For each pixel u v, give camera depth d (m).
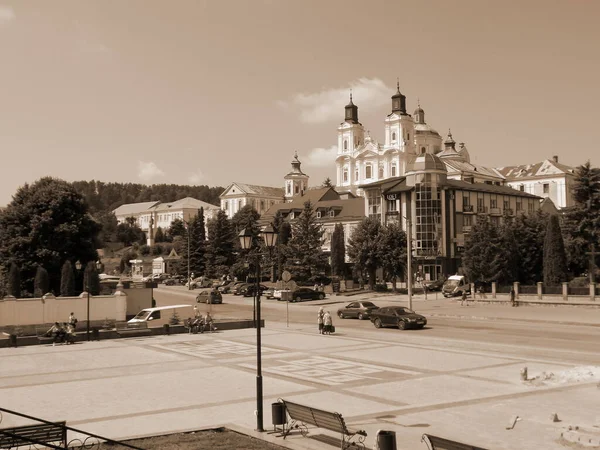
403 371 23.30
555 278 62.81
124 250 195.25
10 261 61.94
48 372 25.50
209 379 22.69
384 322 42.16
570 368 23.11
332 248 91.06
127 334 40.25
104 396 19.83
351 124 157.38
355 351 29.70
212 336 39.44
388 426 14.72
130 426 15.55
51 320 47.47
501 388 19.48
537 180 136.88
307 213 87.69
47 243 63.16
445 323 44.78
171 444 13.16
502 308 55.84
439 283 80.62
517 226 74.81
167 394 19.89
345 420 15.45
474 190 91.94
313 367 24.80
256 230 99.88
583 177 69.19
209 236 107.19
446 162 119.81
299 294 71.38
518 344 31.25
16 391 21.17
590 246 66.19
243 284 83.62
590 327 39.59
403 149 144.38
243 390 20.25
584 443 12.62
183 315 46.03
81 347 35.12
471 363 24.98
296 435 13.90
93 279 55.09
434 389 19.55
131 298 54.72
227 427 14.70
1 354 32.41
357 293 79.69
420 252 86.62
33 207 64.25
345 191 145.88
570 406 16.58
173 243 184.00
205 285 97.19
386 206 92.12
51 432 12.38
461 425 14.70
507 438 13.43
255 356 28.89
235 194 180.25
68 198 64.94
